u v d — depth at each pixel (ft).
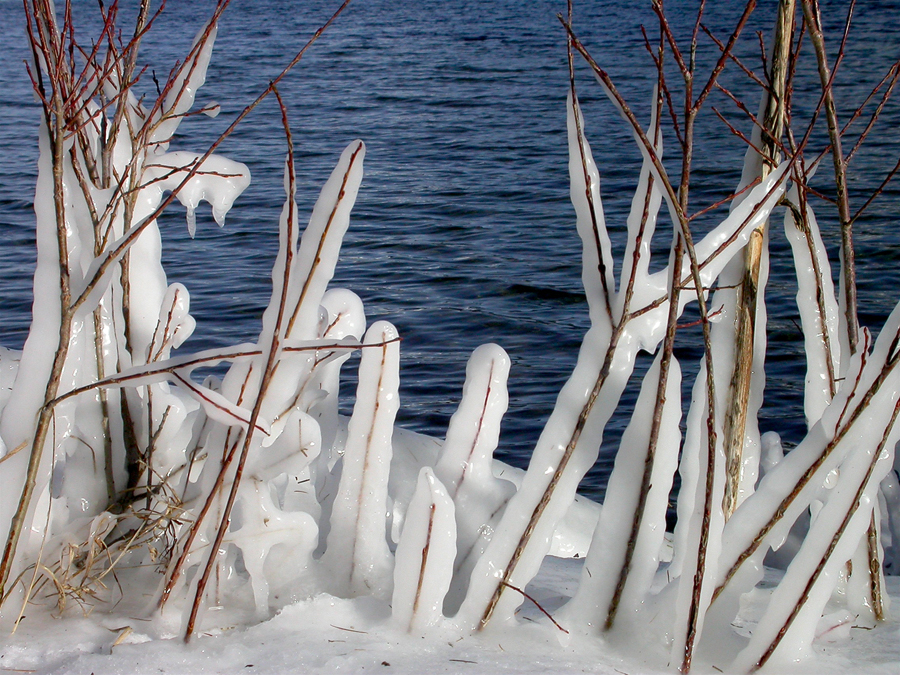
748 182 8.57
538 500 7.47
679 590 7.06
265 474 7.73
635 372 23.32
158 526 8.29
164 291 9.27
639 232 7.52
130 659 6.73
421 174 51.34
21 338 25.03
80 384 7.66
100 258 7.35
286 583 8.22
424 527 7.25
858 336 8.28
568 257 35.09
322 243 7.36
